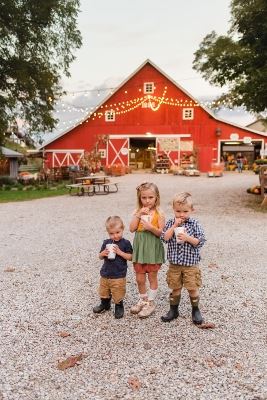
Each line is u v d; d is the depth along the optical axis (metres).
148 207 4.69
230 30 17.16
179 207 4.41
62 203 16.62
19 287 5.88
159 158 38.38
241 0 15.40
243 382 3.45
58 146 40.12
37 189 24.77
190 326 4.56
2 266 7.00
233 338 4.27
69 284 6.02
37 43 26.14
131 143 45.25
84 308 5.09
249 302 5.30
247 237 9.38
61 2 25.94
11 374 3.58
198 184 24.84
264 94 16.06
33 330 4.46
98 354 3.93
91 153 35.94
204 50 18.50
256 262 7.26
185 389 3.35
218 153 38.22
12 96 26.23
